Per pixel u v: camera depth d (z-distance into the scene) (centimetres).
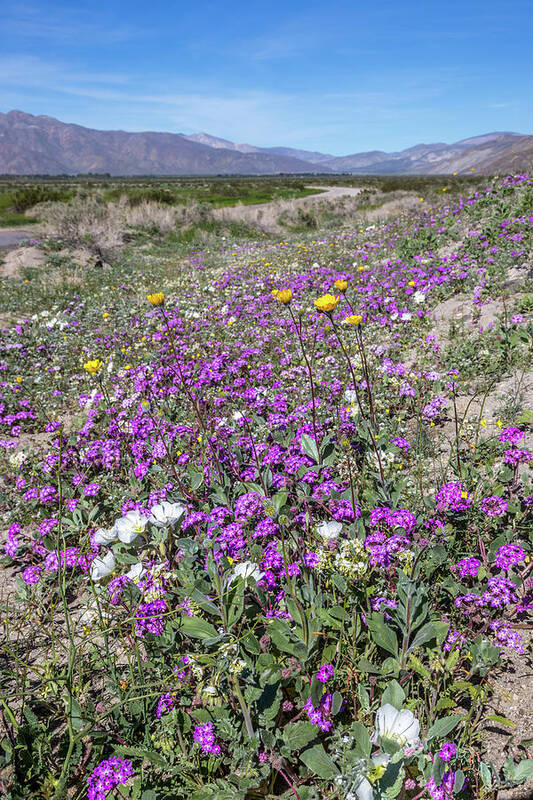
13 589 342
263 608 245
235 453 374
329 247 1453
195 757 202
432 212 1495
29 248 1998
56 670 258
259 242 2119
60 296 1347
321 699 201
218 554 260
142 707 218
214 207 3531
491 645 216
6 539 403
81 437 507
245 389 548
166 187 8362
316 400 490
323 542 265
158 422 447
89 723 216
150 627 234
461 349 566
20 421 630
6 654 281
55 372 771
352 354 631
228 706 208
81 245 2012
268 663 210
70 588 330
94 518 374
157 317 944
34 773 207
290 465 339
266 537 284
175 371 564
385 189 3769
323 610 235
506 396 452
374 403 475
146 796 182
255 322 857
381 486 326
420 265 934
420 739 183
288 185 7856
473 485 332
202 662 209
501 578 235
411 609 213
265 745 186
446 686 217
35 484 454
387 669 217
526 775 175
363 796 157
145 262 1861
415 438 431
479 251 873
